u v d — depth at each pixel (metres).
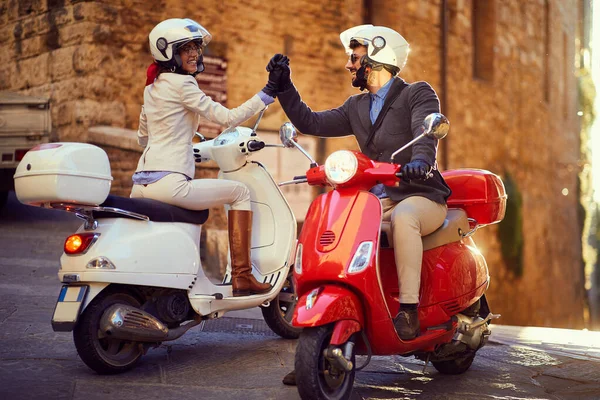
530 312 24.64
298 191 15.58
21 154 11.39
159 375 4.40
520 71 24.19
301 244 3.90
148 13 13.77
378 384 4.50
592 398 4.43
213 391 4.12
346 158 3.83
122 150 12.12
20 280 7.55
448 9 20.39
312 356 3.63
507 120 23.20
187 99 4.67
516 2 23.91
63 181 4.11
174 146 4.69
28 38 14.23
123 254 4.32
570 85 29.39
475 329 4.68
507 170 23.19
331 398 3.73
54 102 13.67
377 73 4.40
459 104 20.70
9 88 14.62
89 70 13.25
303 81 15.98
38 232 10.68
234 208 5.04
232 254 5.05
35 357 4.63
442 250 4.38
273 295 5.16
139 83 13.68
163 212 4.57
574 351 5.86
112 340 4.41
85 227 4.39
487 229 22.38
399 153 4.36
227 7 14.70
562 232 28.16
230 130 5.30
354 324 3.73
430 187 4.27
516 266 23.75
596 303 33.66
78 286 4.27
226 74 14.71
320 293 3.71
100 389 4.05
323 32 16.30
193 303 4.68
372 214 3.84
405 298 4.04
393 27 18.19
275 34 15.47
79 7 13.34
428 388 4.47
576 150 30.33
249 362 4.79
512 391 4.48
